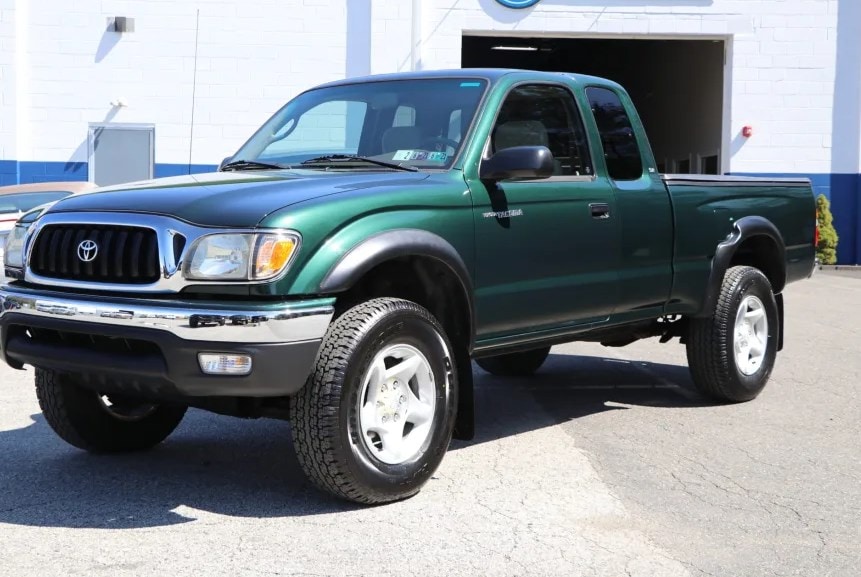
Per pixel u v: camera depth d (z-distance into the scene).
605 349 9.87
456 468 5.40
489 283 5.24
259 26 18.78
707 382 7.06
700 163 23.42
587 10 19.52
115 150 18.77
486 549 4.14
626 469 5.42
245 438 6.09
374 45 19.03
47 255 4.71
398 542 4.21
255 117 18.89
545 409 7.00
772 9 19.77
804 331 11.10
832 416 6.80
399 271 5.09
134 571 3.86
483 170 5.25
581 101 6.10
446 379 4.88
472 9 19.25
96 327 4.38
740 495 4.98
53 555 4.03
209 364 4.21
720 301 6.93
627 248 6.13
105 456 5.62
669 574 3.92
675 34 19.72
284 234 4.30
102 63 18.58
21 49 18.44
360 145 5.79
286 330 4.24
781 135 20.02
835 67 19.92
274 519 4.50
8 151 18.45
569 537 4.31
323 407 4.39
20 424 6.36
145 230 4.43
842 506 4.82
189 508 4.66
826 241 19.84
